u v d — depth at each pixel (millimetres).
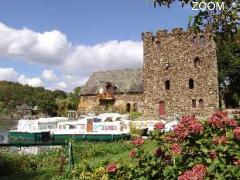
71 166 16203
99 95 70938
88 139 44875
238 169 5652
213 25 7008
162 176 6473
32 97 161500
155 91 60219
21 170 18453
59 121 51594
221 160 5871
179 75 58906
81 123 46656
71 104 103125
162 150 6555
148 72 60875
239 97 66562
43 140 48938
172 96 59219
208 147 6082
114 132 44000
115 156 19328
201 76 57906
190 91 58344
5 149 23734
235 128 6160
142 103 62438
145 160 6781
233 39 7164
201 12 6918
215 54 57500
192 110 58062
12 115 144250
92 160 18672
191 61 58500
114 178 7117
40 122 50875
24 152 21766
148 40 60969
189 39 58531
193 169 5570
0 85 180875
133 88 68188
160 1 7172
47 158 19438
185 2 7055
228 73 63969
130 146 24156
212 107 57250
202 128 6293
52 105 130750
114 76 72938
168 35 59750
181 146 6277
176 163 6184
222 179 5621
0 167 18047
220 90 67125
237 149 5938
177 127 6391
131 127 40438
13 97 170750
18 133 50688
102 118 49469
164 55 59969
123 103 68812
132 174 6832
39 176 16312
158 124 6883
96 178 12062
